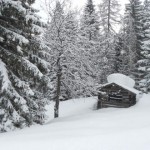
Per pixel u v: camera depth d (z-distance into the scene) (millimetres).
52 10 22328
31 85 18219
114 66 43531
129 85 32219
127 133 10430
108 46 40500
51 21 22531
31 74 15492
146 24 36906
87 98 34656
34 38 16297
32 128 14516
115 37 43531
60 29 22297
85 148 8562
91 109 29266
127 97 28312
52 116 29047
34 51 16641
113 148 8422
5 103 14461
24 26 15281
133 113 20047
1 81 14008
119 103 28469
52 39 22531
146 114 18594
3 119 14523
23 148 8883
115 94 28828
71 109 30203
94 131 11836
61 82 24016
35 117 19031
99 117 18594
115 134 10367
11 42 14500
